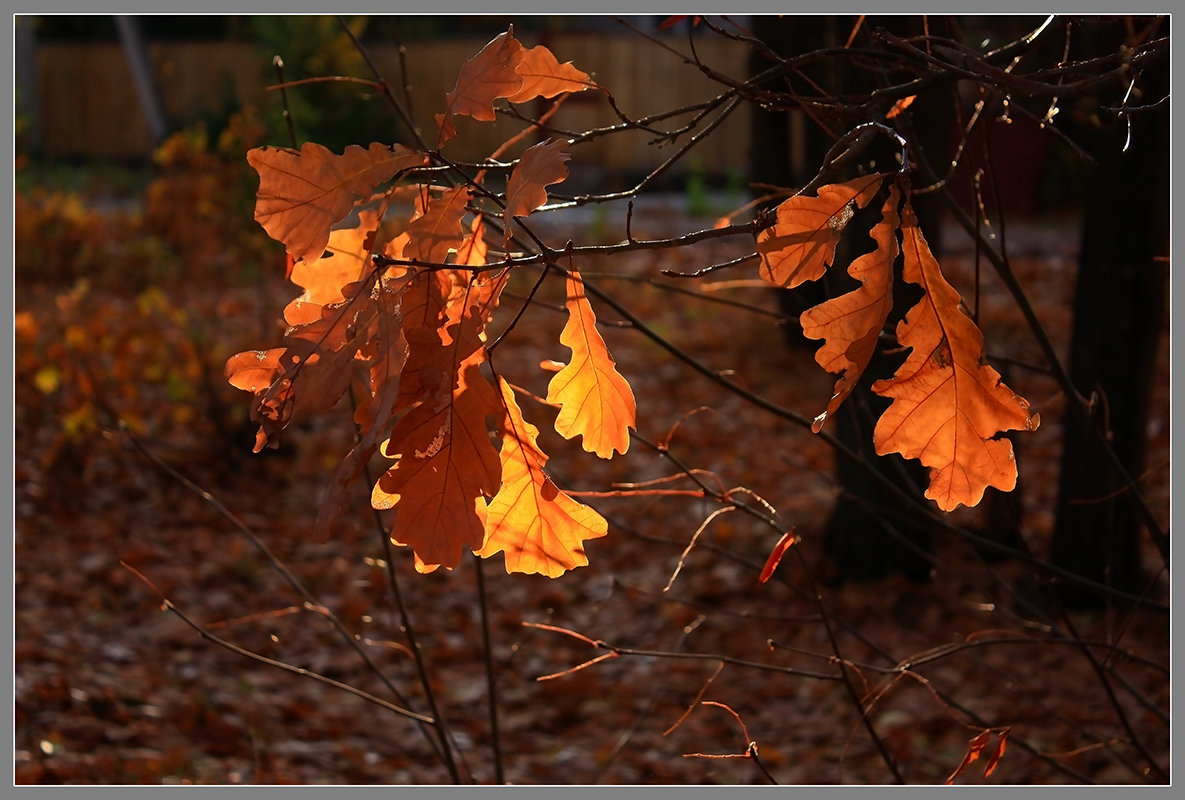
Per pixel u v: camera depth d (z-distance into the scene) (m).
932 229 4.68
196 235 10.82
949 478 1.06
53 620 5.02
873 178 1.04
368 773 4.11
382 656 5.08
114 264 11.09
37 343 7.31
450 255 1.21
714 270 1.06
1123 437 4.98
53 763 3.85
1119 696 4.52
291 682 4.80
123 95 21.30
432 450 1.04
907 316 1.05
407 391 1.04
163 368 7.22
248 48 20.58
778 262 1.04
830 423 5.86
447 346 1.05
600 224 13.26
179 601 5.39
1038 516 6.22
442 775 4.16
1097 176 4.81
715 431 7.73
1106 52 4.17
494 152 1.49
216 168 9.62
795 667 5.00
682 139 18.98
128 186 17.61
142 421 6.86
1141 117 4.63
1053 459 7.19
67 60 21.34
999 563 5.61
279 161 1.11
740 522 6.38
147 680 4.64
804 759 4.32
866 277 1.04
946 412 1.05
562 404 1.14
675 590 5.68
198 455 6.88
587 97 19.06
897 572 5.55
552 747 4.45
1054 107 1.40
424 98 18.50
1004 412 1.04
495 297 1.08
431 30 20.17
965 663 4.87
